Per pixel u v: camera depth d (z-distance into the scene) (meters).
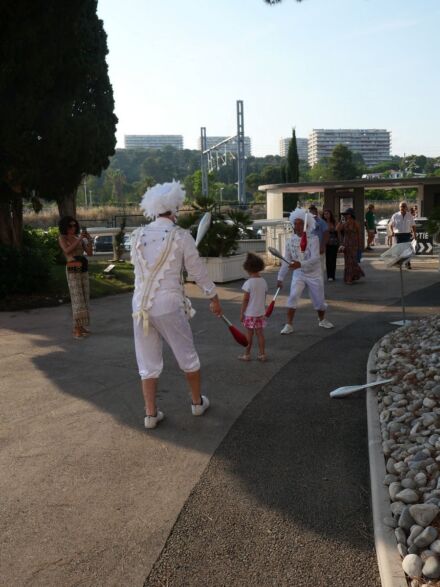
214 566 3.15
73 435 4.94
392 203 59.44
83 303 8.61
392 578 2.91
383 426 4.71
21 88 11.65
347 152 113.38
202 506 3.76
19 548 3.35
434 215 12.89
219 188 89.75
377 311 10.11
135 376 6.63
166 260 4.86
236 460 4.40
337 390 5.68
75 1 11.74
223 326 9.24
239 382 6.27
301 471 4.20
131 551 3.30
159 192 4.96
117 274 15.08
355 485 3.98
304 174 131.75
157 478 4.15
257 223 21.11
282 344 7.88
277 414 5.30
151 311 4.90
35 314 10.73
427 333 7.18
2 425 5.20
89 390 6.14
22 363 7.28
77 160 12.37
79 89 13.16
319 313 8.80
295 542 3.34
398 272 15.70
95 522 3.60
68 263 8.52
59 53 11.86
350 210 13.58
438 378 5.38
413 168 118.00
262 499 3.82
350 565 3.12
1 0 10.88
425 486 3.66
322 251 9.59
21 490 4.01
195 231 14.71
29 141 11.77
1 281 11.85
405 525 3.29
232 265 14.86
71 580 3.06
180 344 5.07
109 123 15.17
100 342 8.35
